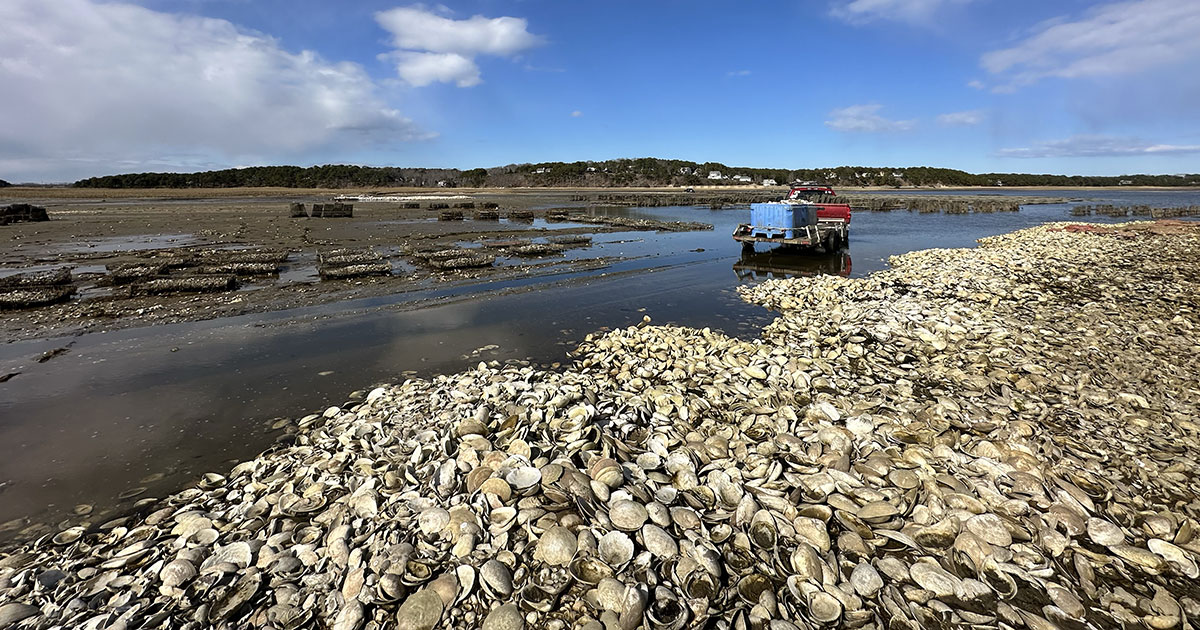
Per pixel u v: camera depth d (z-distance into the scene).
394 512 4.35
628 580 3.58
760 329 10.80
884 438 5.57
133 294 12.44
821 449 5.32
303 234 24.91
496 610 3.34
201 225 28.64
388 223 31.16
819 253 21.92
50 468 5.46
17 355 8.62
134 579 3.77
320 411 6.83
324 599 3.53
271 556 3.89
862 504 4.43
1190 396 6.63
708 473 4.83
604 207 51.50
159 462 5.62
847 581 3.65
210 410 6.80
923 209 54.12
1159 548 3.92
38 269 15.69
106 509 4.84
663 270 17.66
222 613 3.38
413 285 14.12
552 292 13.91
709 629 3.26
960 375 7.48
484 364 8.11
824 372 7.68
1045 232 26.61
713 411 6.45
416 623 3.29
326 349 9.12
